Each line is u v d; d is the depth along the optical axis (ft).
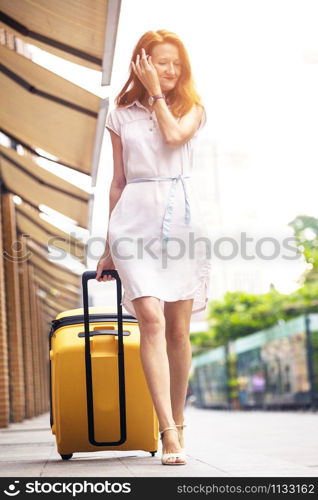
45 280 65.05
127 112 13.61
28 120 25.30
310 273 128.98
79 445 15.46
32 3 17.48
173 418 13.73
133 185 13.30
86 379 15.12
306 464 16.16
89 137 22.90
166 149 13.30
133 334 15.55
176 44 13.60
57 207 34.37
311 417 58.18
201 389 142.51
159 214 13.09
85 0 15.83
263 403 92.02
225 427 44.93
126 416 15.34
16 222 46.06
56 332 15.80
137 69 13.25
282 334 81.87
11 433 32.68
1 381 38.52
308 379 73.82
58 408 15.42
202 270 13.29
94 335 15.38
